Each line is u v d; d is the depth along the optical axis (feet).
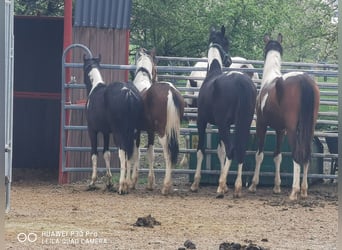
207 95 43.29
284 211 37.96
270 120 43.29
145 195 43.27
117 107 42.70
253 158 47.19
